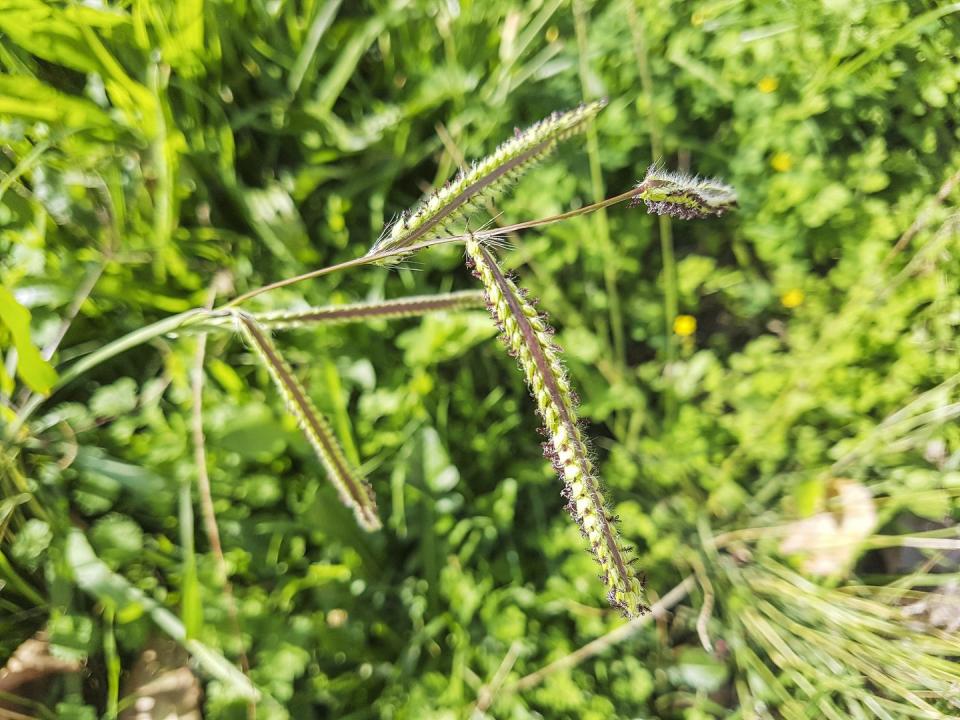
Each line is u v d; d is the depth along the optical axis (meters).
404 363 0.23
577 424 0.10
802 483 0.23
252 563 0.21
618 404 0.24
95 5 0.19
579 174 0.24
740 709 0.21
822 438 0.24
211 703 0.19
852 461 0.23
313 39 0.22
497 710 0.20
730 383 0.24
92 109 0.20
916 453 0.23
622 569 0.10
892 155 0.23
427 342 0.22
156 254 0.21
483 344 0.24
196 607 0.17
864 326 0.23
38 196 0.20
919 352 0.23
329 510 0.21
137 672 0.20
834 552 0.23
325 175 0.23
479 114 0.24
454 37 0.24
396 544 0.23
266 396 0.22
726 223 0.25
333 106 0.24
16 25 0.18
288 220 0.23
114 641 0.20
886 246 0.23
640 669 0.21
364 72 0.25
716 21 0.23
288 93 0.23
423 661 0.22
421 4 0.23
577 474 0.10
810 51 0.22
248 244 0.23
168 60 0.20
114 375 0.22
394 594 0.22
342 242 0.23
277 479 0.22
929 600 0.22
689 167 0.25
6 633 0.20
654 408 0.25
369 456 0.23
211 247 0.22
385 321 0.23
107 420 0.21
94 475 0.20
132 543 0.20
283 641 0.20
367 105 0.24
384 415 0.23
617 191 0.25
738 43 0.23
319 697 0.21
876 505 0.23
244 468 0.21
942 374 0.23
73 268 0.20
